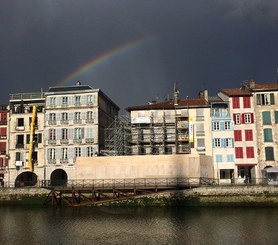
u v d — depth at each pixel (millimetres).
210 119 64875
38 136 68562
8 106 72875
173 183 52031
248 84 68500
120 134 65625
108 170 55531
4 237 34188
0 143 70125
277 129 63250
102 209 49500
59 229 37438
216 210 45938
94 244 31219
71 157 66062
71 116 67562
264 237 32000
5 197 54844
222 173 63875
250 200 47719
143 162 54812
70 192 53938
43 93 72125
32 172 67750
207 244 30391
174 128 65688
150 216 43438
